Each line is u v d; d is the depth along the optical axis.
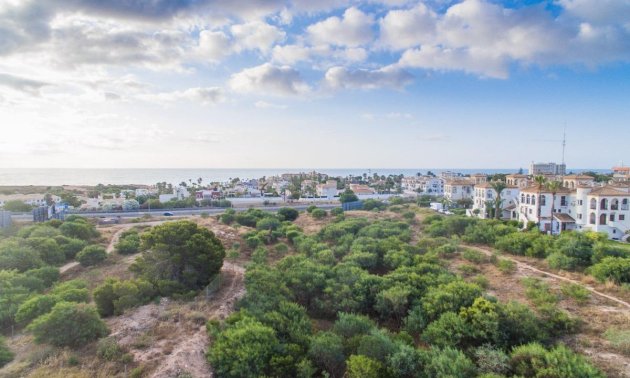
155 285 25.62
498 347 19.19
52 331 16.89
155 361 16.02
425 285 26.61
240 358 16.20
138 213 81.50
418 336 22.62
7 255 29.50
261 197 133.62
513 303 22.12
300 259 33.88
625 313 22.72
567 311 23.38
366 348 18.30
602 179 98.25
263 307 22.64
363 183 191.38
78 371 14.93
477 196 78.31
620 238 49.88
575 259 33.06
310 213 72.62
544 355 16.88
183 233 28.86
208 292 25.30
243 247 42.53
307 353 18.62
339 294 26.23
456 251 40.03
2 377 14.46
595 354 18.31
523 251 39.41
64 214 71.62
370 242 40.19
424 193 132.00
